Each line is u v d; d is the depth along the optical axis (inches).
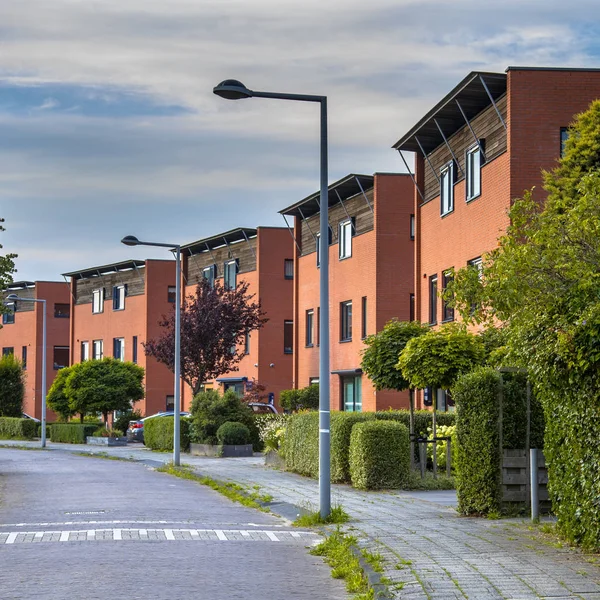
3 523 650.8
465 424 653.3
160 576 442.3
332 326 1891.0
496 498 639.1
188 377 2006.6
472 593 373.7
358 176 1718.8
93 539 562.6
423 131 1373.0
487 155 1232.2
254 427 1649.9
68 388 2274.9
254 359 2276.1
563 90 1136.8
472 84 1180.5
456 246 1323.8
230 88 657.6
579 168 910.4
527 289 538.9
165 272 2721.5
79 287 3107.8
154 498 853.8
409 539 532.7
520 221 598.2
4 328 3376.0
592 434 466.3
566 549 483.5
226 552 520.4
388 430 879.1
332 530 599.2
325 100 681.0
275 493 883.4
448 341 880.9
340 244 1865.2
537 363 499.8
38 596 393.4
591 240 543.2
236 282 2389.3
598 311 452.8
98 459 1608.0
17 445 2090.3
